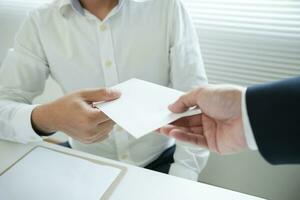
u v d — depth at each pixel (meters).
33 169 0.66
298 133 0.42
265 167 1.25
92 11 0.85
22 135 0.74
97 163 0.67
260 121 0.44
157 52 0.89
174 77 0.90
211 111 0.60
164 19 0.88
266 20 1.04
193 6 1.14
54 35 0.88
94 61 0.87
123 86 0.71
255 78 1.13
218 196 0.58
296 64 1.04
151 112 0.60
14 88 0.88
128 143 0.93
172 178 0.63
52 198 0.58
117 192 0.59
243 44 1.09
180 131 0.65
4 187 0.61
